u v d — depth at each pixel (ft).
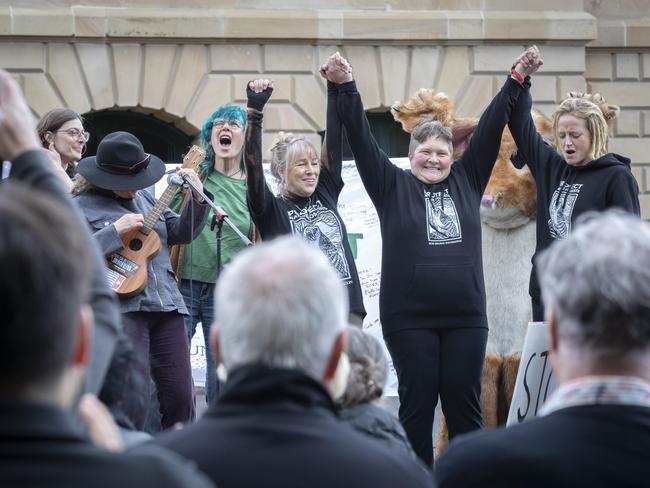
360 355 13.93
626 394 8.59
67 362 6.24
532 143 22.94
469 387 21.48
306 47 55.57
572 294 8.57
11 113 8.83
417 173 22.30
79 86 53.88
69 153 24.90
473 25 56.13
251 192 22.38
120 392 11.21
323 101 55.52
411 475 7.96
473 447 8.66
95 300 8.95
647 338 8.53
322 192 23.43
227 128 26.81
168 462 6.29
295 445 7.95
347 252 23.36
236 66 55.06
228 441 7.98
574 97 24.02
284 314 8.21
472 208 22.13
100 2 53.98
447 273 21.49
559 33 56.65
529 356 20.03
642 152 59.57
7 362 6.09
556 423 8.59
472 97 56.59
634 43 59.06
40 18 53.16
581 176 22.27
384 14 55.72
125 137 22.44
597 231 8.73
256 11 54.95
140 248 22.06
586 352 8.63
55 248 6.11
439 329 21.59
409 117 28.71
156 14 53.98
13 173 8.74
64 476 6.05
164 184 29.66
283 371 8.27
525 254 29.53
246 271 8.41
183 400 22.39
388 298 21.76
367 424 13.65
